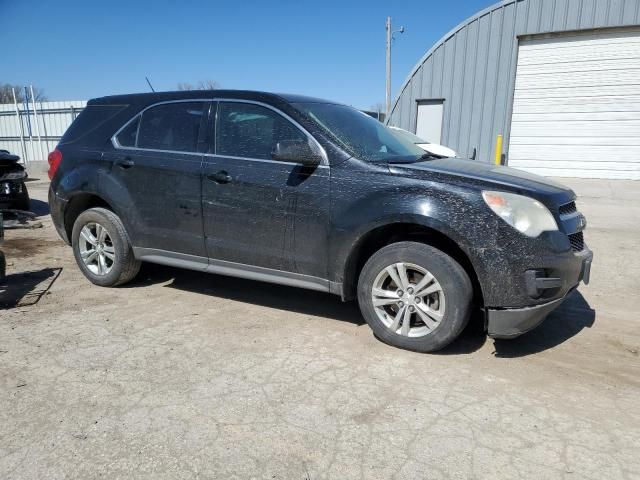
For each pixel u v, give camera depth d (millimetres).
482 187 3293
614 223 8500
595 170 14055
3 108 21781
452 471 2322
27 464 2350
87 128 5000
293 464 2365
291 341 3725
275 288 5000
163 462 2369
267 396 2949
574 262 3350
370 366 3336
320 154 3742
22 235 7586
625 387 3113
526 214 3207
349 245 3607
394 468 2340
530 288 3180
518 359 3475
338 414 2771
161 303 4527
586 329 4027
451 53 15289
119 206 4637
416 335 3506
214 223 4160
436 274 3357
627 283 5262
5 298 4625
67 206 5047
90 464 2352
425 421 2717
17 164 8758
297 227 3797
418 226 3525
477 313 4359
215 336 3805
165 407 2826
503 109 14789
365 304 3676
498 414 2795
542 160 14664
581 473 2312
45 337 3744
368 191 3529
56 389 3010
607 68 13391
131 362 3359
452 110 15602
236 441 2527
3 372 3207
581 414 2805
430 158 4195
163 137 4492
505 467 2352
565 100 14047
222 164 4086
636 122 13328
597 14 13062
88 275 5012
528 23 13945
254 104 4098
